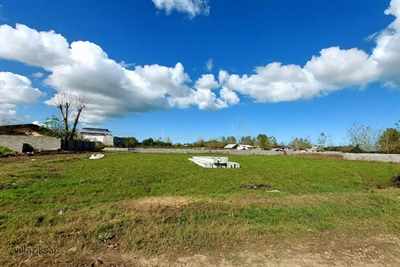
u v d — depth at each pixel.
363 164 33.62
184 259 6.62
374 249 7.51
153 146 73.44
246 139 97.06
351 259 6.88
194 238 7.68
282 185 17.17
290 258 6.81
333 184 18.61
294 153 55.72
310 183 18.34
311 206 11.02
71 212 9.53
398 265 6.67
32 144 41.91
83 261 6.28
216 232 8.09
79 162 25.48
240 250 7.14
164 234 7.85
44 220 8.59
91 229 7.77
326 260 6.77
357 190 16.56
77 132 61.03
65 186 13.88
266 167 28.02
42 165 21.67
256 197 12.52
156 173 19.98
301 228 8.76
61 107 54.22
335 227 9.05
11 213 9.20
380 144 55.56
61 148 43.66
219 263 6.48
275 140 90.56
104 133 93.31
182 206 10.18
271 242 7.67
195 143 82.94
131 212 9.42
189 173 20.84
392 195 13.91
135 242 7.32
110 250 6.93
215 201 11.12
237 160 37.16
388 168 29.09
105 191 13.33
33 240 7.11
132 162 27.61
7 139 37.97
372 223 9.60
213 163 26.55
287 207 10.75
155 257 6.68
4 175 15.69
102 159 30.14
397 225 9.48
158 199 11.42
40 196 11.65
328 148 70.31
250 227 8.58
